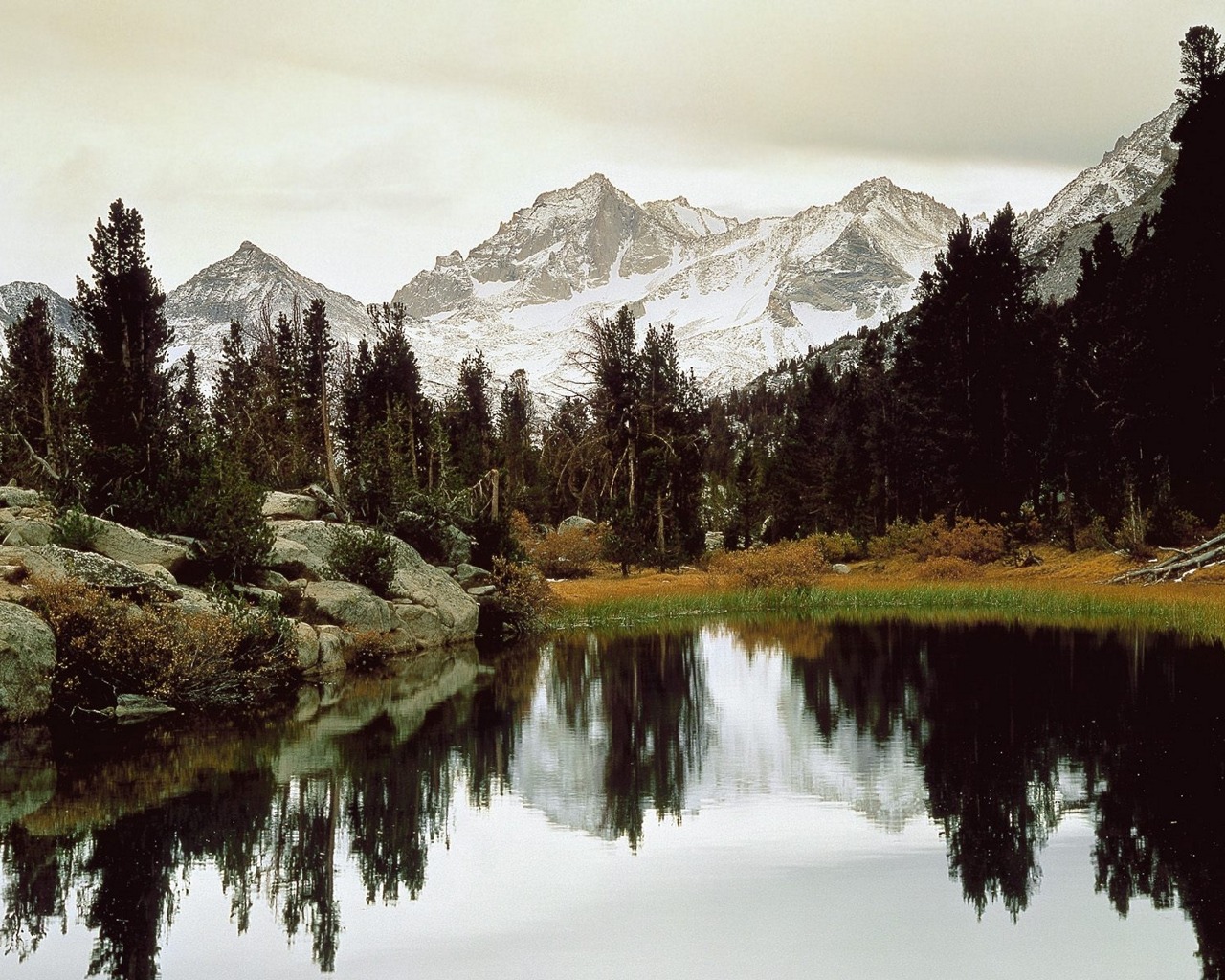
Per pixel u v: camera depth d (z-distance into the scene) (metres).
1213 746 22.95
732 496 98.12
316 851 16.41
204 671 27.64
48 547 27.95
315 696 29.80
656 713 27.61
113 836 16.98
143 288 44.72
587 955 12.82
